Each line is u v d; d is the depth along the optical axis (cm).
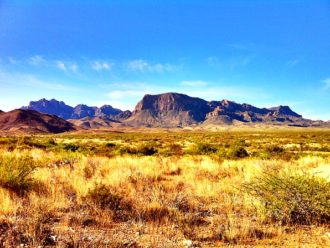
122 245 550
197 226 682
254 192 854
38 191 901
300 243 586
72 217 690
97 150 3044
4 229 600
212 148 2944
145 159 1881
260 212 745
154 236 609
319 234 641
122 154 2661
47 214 689
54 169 1309
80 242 544
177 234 625
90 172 1323
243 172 1417
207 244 579
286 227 682
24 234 572
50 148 3262
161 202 823
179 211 772
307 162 1884
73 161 1642
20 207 720
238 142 5278
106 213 724
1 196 787
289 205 725
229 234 611
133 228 654
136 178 1198
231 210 805
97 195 797
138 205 792
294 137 10712
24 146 3081
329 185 755
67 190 932
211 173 1423
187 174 1369
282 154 2584
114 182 1090
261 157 2402
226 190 1028
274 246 571
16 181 888
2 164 934
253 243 586
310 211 725
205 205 858
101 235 602
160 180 1265
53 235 589
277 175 844
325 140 7950
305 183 760
